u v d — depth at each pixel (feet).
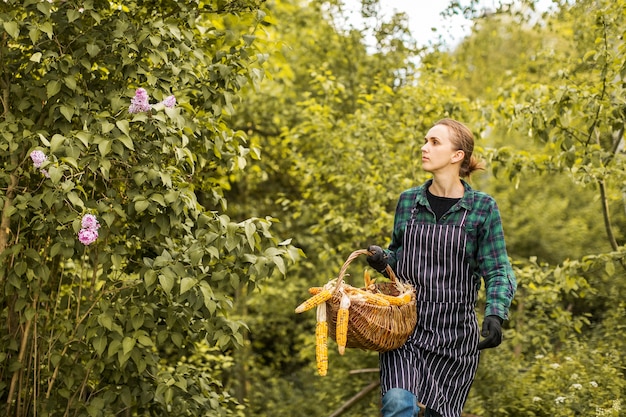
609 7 16.97
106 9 13.20
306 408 29.22
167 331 13.29
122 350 12.75
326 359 9.37
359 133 22.02
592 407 17.39
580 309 24.09
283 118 28.22
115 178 13.01
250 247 12.49
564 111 17.10
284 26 28.96
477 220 10.07
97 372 13.62
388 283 10.49
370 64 25.57
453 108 21.65
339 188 23.76
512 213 37.24
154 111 11.88
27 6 11.96
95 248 13.91
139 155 12.21
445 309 10.02
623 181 17.12
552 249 35.35
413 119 22.09
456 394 10.09
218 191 15.38
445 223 10.18
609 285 22.24
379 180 21.63
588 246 35.29
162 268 12.04
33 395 13.48
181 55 13.52
